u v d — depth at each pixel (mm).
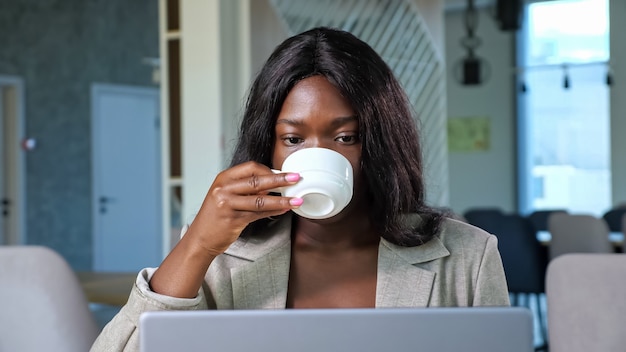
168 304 924
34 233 8477
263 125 989
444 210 1136
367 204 1059
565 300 1269
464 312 706
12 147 8383
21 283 1464
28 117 8406
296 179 851
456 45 10359
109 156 9086
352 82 959
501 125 10180
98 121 8953
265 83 983
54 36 8570
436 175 6801
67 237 8734
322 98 959
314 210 884
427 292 1047
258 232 1073
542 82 9961
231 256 1079
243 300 1055
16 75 8312
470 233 1109
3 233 8414
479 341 705
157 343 706
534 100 10008
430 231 1068
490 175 10250
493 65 10195
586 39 9695
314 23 6160
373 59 995
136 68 9273
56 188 8641
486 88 10234
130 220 9320
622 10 9484
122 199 9227
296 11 5906
